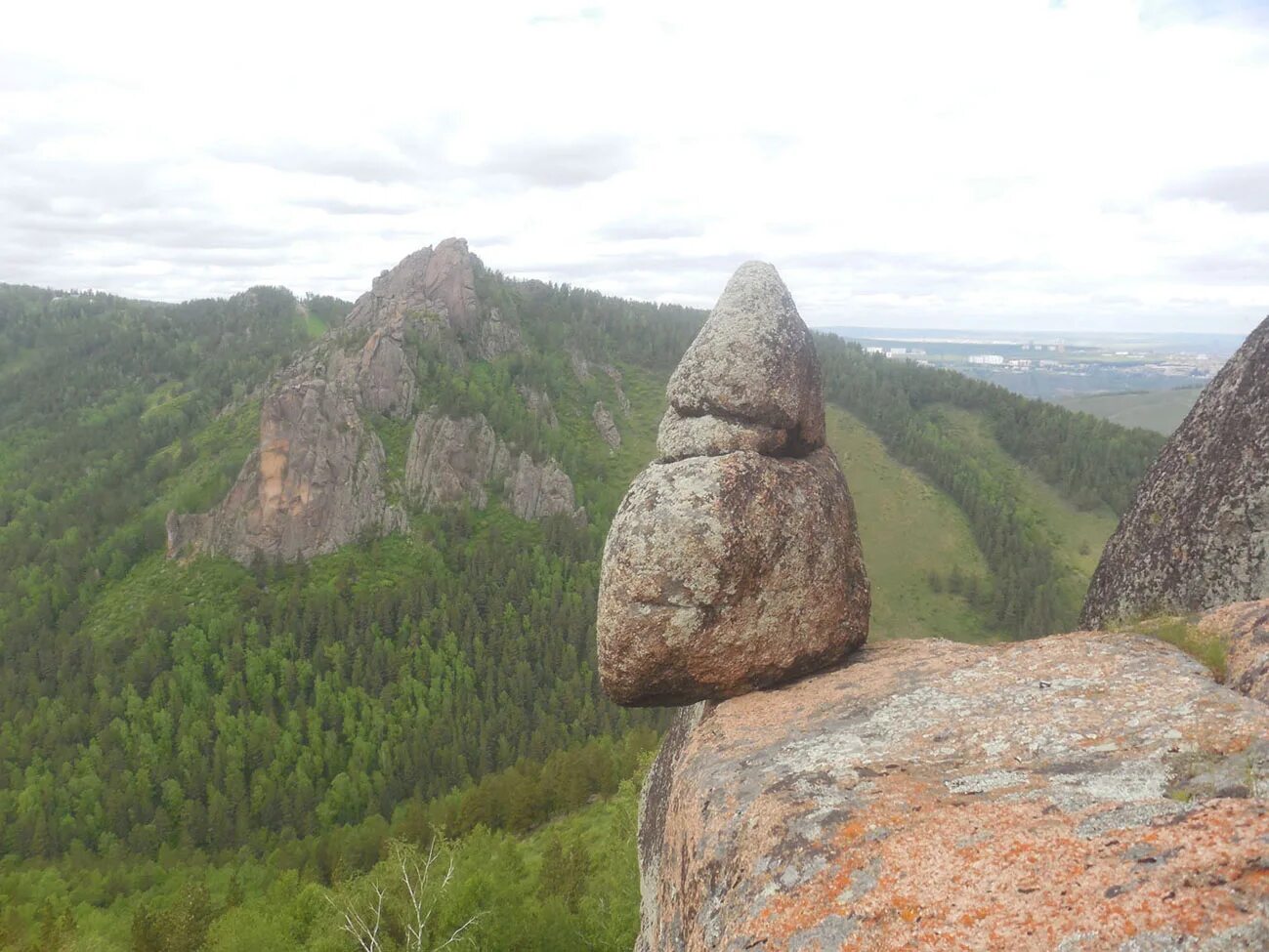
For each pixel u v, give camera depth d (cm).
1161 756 606
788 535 1055
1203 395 1177
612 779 8125
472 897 3023
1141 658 814
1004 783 619
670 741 1295
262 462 15325
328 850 7775
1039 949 427
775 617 1039
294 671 12231
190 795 9994
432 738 10881
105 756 10588
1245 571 1006
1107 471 15462
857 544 1198
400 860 3145
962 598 11700
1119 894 434
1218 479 1061
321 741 10981
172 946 4428
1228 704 659
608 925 3098
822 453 1252
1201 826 461
